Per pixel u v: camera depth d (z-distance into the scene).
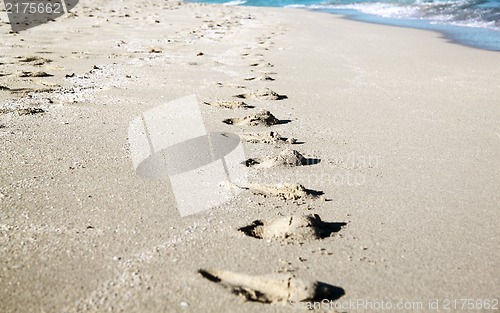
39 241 1.33
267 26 5.88
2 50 3.60
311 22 6.47
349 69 3.39
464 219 1.50
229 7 8.70
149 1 9.01
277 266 1.28
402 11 7.90
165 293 1.18
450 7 7.85
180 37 4.72
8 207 1.47
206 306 1.16
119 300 1.16
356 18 7.08
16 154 1.78
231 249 1.33
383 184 1.69
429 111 2.45
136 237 1.37
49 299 1.16
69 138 1.94
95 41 4.26
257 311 1.15
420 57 3.94
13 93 2.46
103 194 1.56
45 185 1.59
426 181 1.72
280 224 1.43
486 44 4.65
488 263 1.32
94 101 2.39
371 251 1.35
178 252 1.32
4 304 1.14
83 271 1.24
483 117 2.37
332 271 1.27
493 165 1.86
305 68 3.39
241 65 3.41
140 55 3.66
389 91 2.79
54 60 3.32
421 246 1.38
